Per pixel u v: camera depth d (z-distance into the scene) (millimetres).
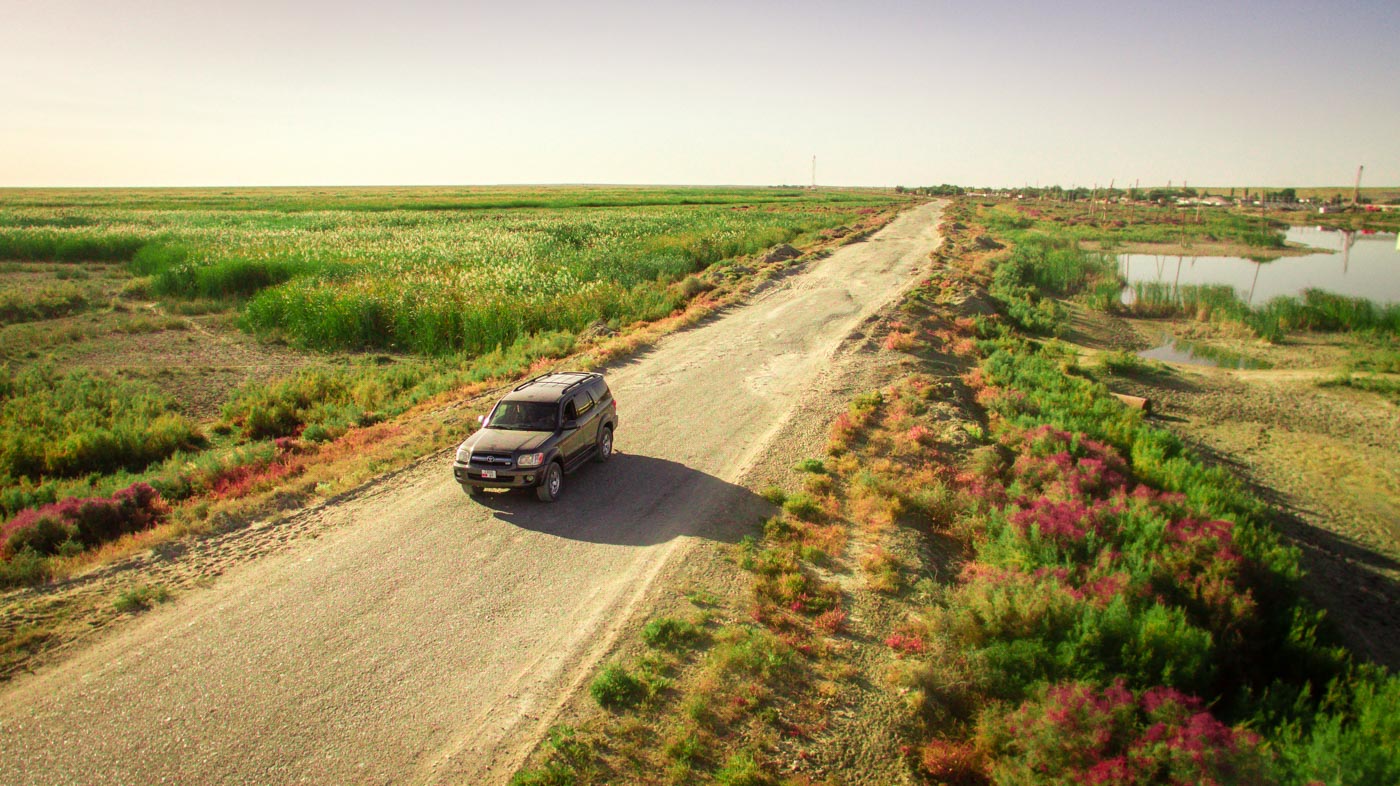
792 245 50531
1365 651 10281
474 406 17953
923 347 23266
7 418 17672
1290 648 9305
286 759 6859
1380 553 13516
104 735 7148
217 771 6719
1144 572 9953
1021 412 17688
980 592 9133
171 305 32812
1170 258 62750
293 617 9156
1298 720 7461
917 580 10047
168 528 11445
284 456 15055
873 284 35344
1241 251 67250
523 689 7793
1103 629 8438
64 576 10227
